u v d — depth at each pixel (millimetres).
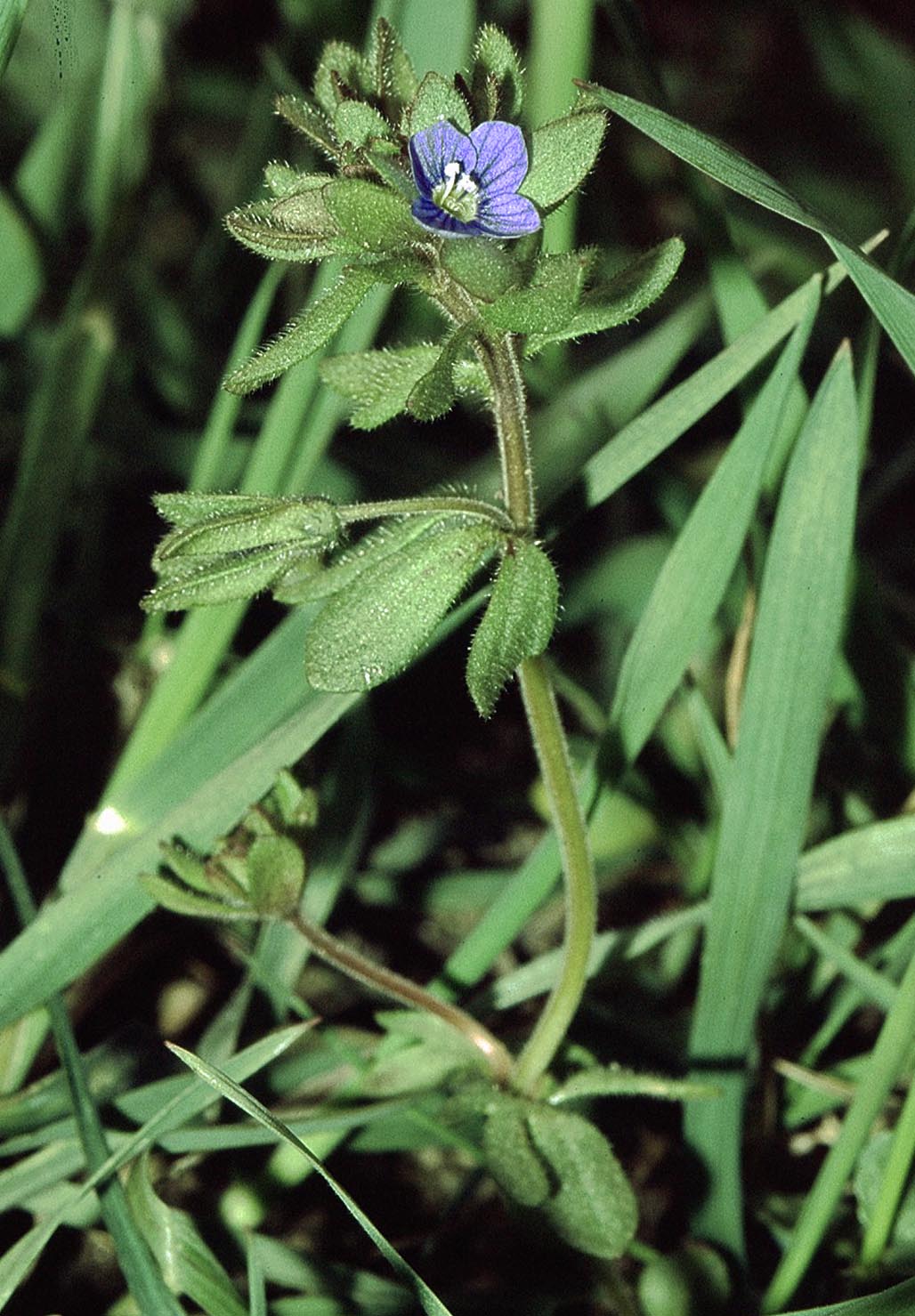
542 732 231
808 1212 236
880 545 304
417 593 224
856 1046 263
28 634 271
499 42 222
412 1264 248
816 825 270
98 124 289
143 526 297
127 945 266
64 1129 241
